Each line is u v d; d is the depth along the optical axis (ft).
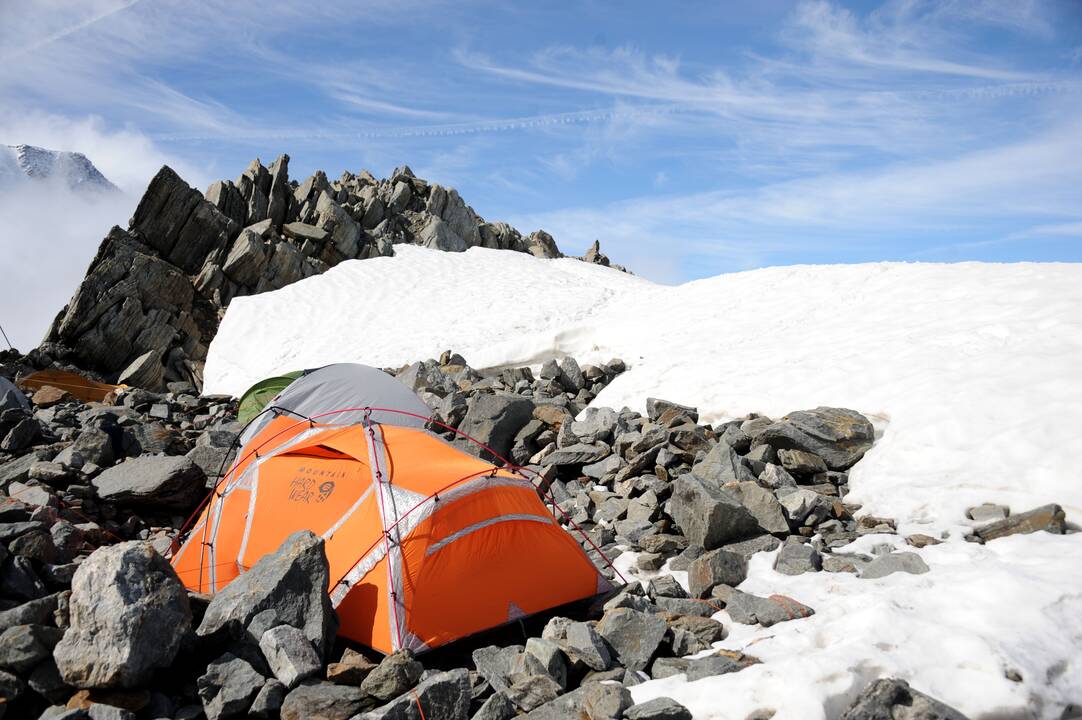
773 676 18.22
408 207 161.17
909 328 50.34
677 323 68.90
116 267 98.63
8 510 29.43
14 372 86.12
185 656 19.77
